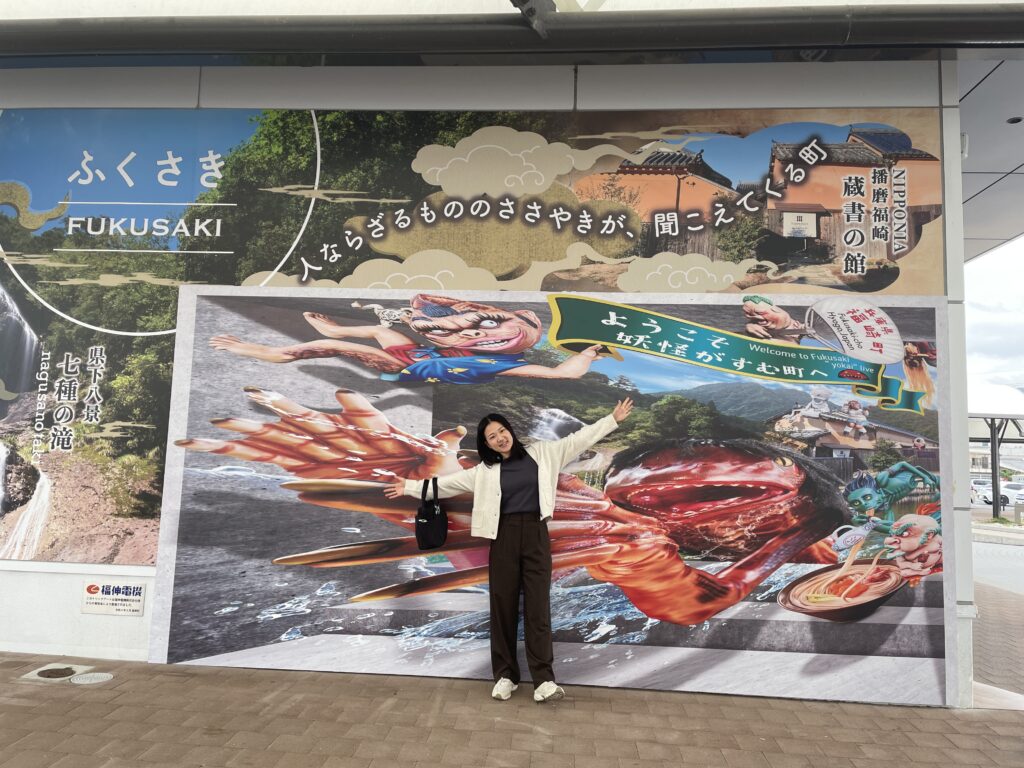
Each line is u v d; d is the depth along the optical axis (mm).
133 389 4465
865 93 4305
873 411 4102
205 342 4449
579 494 4141
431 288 4402
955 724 3623
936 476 4035
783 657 3963
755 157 4332
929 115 4258
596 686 4020
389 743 3176
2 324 4598
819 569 4008
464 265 4402
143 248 4582
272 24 4070
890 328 4148
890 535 4008
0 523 4430
